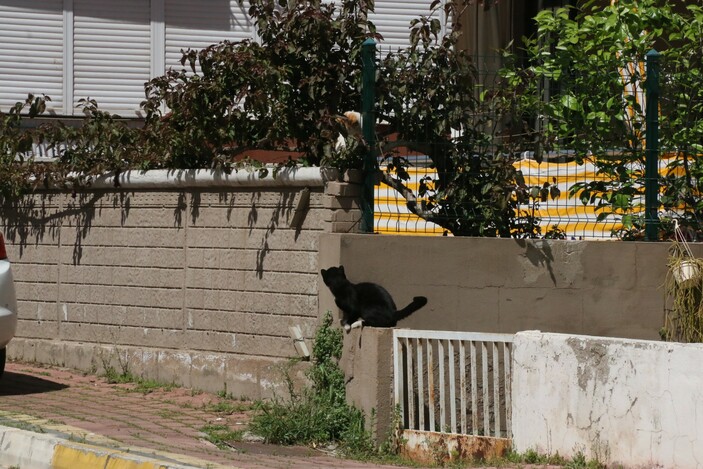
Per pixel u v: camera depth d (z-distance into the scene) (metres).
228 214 13.73
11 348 16.52
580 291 12.60
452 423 10.93
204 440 11.14
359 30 13.30
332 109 13.39
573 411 10.01
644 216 12.99
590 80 13.33
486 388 10.80
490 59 13.45
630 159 13.20
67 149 15.66
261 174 13.05
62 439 10.40
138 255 14.84
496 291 12.49
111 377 14.80
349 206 12.55
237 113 13.58
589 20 13.78
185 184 14.12
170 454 9.81
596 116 13.14
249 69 13.39
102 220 15.31
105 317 15.30
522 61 14.00
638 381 9.51
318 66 13.33
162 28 21.14
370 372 11.21
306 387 12.52
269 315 13.24
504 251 12.50
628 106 13.27
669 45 14.23
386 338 11.18
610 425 9.70
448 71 13.10
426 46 13.30
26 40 20.72
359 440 11.14
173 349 14.42
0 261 13.69
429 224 13.33
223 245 13.80
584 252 12.61
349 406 11.72
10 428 10.91
